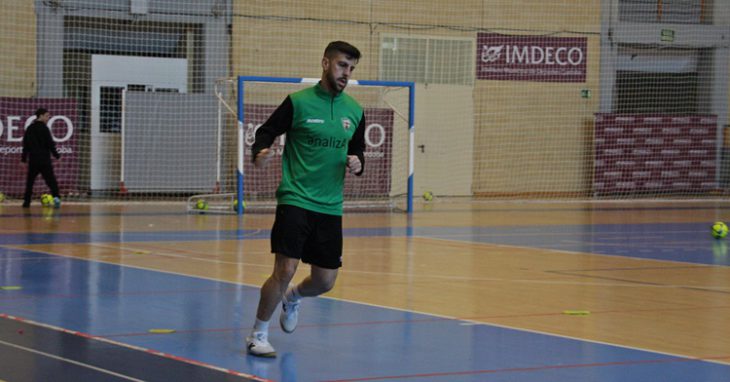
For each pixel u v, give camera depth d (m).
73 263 11.95
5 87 23.61
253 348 6.82
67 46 24.36
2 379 5.91
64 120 23.52
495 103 28.48
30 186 21.31
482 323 8.34
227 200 24.30
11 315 8.24
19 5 23.67
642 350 7.25
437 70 27.80
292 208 6.76
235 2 25.41
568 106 29.23
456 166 28.05
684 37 30.22
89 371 6.18
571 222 20.30
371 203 23.14
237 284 10.38
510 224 19.53
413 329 8.00
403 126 26.45
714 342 7.63
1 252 13.05
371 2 26.94
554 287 10.70
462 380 6.18
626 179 28.97
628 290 10.59
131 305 8.91
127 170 23.95
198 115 24.47
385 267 12.27
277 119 6.80
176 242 14.82
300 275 11.45
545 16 28.91
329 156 6.85
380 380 6.15
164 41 25.31
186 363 6.51
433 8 27.69
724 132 30.23
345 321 8.33
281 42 25.92
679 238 17.16
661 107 30.50
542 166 29.09
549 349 7.23
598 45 29.45
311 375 6.27
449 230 17.92
